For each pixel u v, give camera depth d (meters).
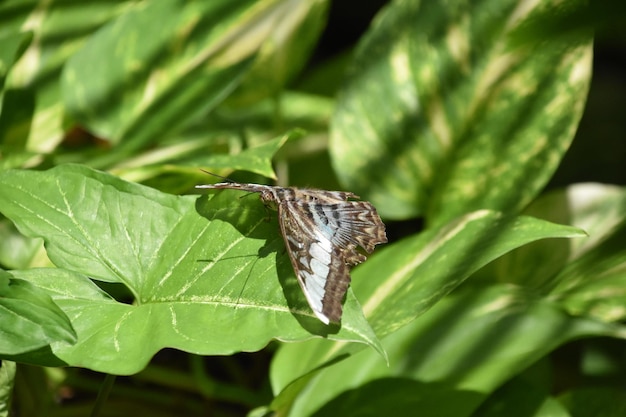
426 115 2.03
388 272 1.92
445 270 1.88
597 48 3.01
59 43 2.09
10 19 2.09
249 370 2.19
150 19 2.06
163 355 2.12
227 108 2.17
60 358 1.82
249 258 1.84
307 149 2.21
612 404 1.95
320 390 1.93
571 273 2.01
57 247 1.86
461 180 2.03
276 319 1.82
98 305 1.84
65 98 2.05
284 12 2.07
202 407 2.06
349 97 2.05
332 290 1.81
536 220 1.88
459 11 2.03
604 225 2.03
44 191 1.87
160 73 2.06
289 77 2.14
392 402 1.92
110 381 1.86
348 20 3.62
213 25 2.07
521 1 2.01
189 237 1.86
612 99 2.98
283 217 1.83
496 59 2.02
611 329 1.92
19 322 1.81
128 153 2.02
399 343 1.94
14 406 1.98
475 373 1.92
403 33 2.04
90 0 2.10
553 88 2.01
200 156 1.98
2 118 2.06
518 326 1.93
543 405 1.91
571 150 2.80
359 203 1.84
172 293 1.84
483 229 1.90
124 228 1.86
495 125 2.02
